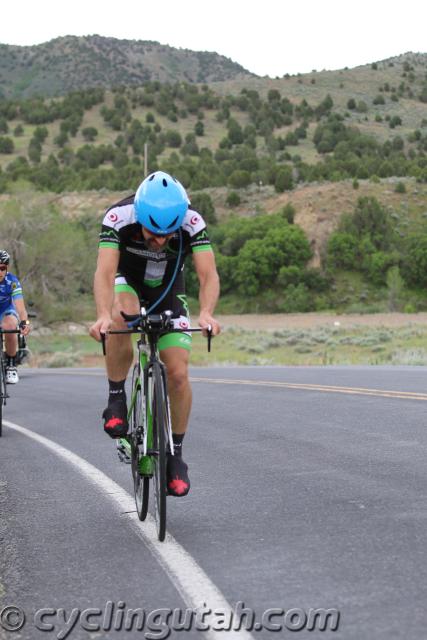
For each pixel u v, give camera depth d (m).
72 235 56.59
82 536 5.84
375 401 13.03
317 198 143.38
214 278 6.19
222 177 170.38
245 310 120.06
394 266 120.00
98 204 155.75
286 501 6.59
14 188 56.78
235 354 50.31
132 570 4.95
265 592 4.44
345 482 7.20
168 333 6.14
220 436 10.46
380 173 166.75
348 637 3.78
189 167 181.88
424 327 62.50
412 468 7.66
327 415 11.85
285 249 123.56
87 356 53.28
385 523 5.73
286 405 13.43
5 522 6.39
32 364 47.25
